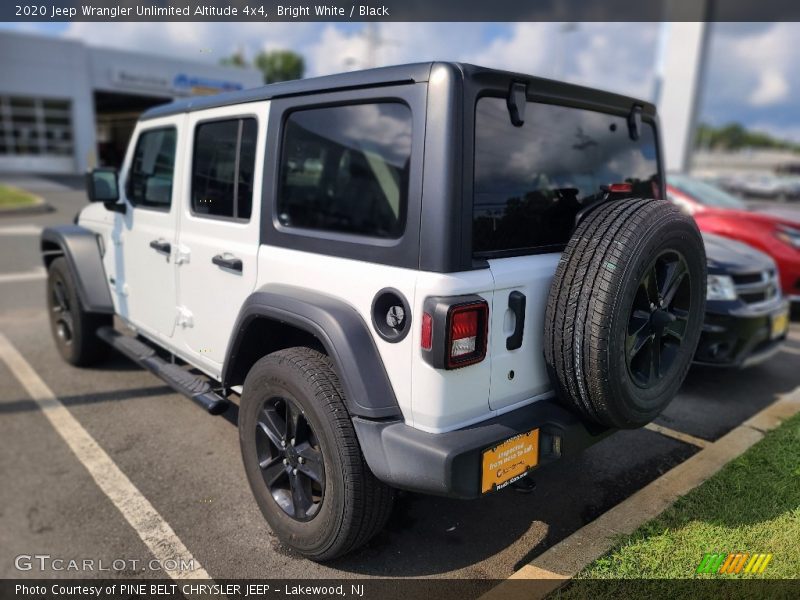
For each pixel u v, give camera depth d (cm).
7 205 1432
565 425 227
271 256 262
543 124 247
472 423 215
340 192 451
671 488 288
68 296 463
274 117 267
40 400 424
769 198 3152
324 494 235
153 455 350
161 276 353
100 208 436
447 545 269
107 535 280
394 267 212
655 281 229
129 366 492
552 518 289
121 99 2884
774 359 521
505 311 217
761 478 296
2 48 2316
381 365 218
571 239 225
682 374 256
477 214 221
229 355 279
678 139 2067
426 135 202
